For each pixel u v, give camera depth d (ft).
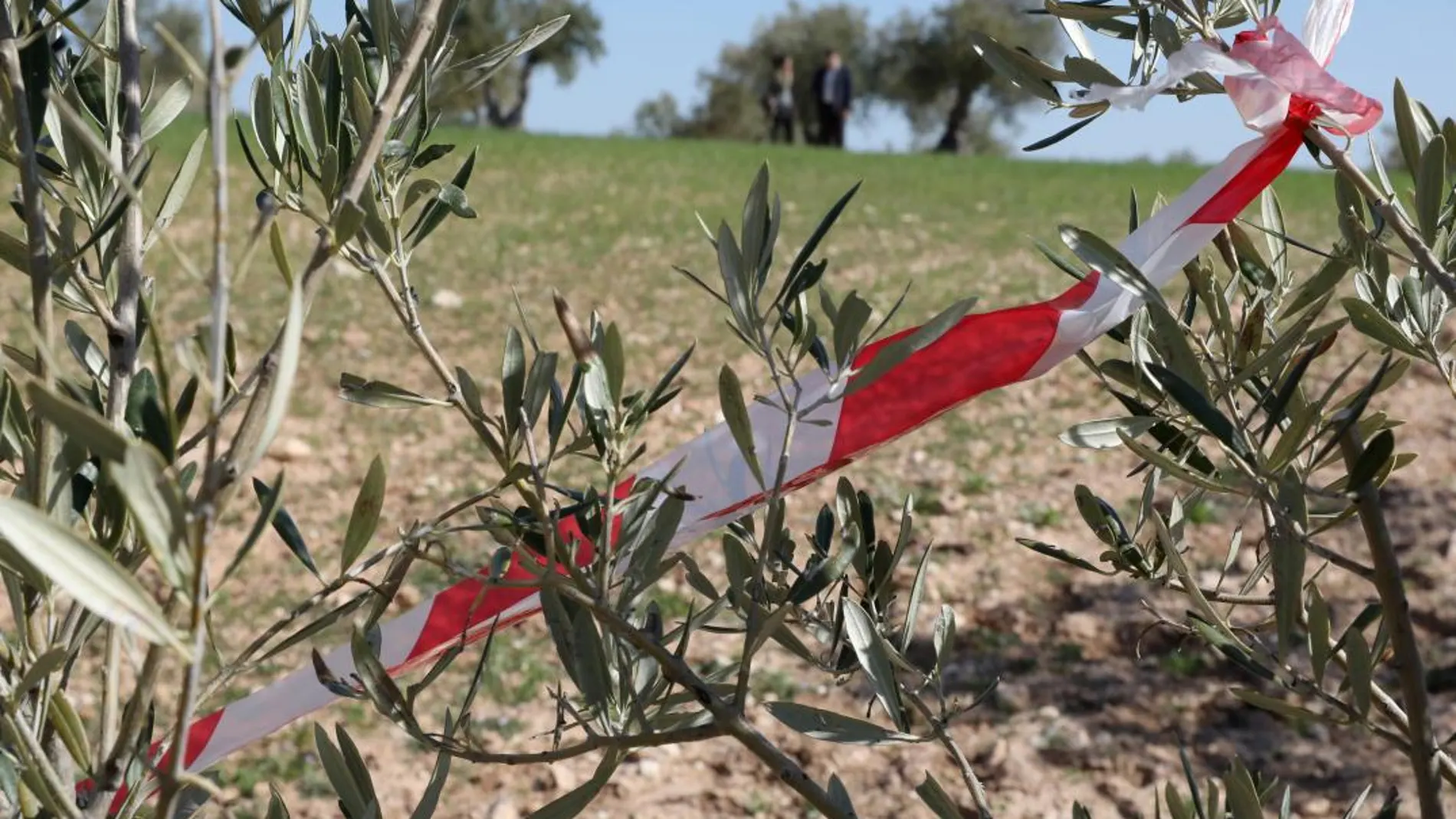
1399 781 13.79
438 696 16.40
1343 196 4.04
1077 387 28.22
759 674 16.48
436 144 3.62
